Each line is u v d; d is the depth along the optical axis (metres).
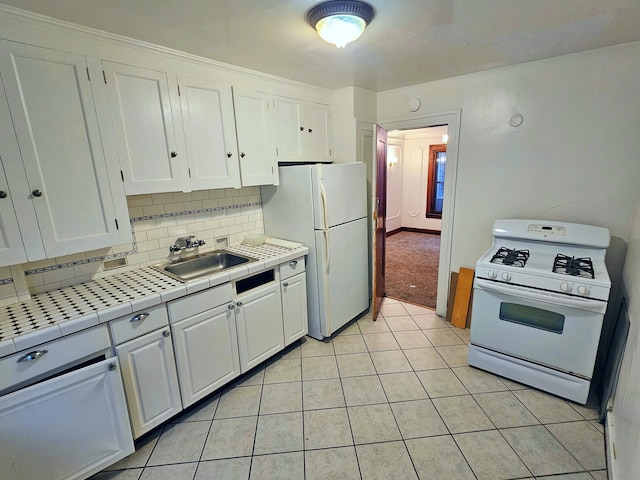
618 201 2.27
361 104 3.15
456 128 2.85
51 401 1.39
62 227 1.62
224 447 1.81
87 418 1.51
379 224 3.28
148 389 1.78
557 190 2.49
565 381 2.06
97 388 1.52
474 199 2.89
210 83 2.17
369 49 2.04
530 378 2.20
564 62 2.29
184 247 2.43
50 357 1.43
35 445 1.38
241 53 2.04
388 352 2.70
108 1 1.35
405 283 4.29
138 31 1.67
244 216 2.88
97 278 2.03
